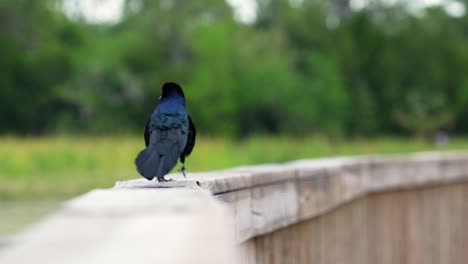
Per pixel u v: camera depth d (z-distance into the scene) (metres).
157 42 65.56
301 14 73.56
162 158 3.53
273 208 4.85
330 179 6.18
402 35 73.81
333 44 70.56
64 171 27.42
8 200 20.92
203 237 1.69
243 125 64.06
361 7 76.25
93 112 61.00
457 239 10.09
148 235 1.64
